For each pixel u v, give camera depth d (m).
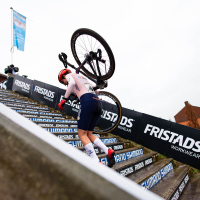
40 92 6.15
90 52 2.16
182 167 3.75
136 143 4.53
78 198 0.25
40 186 0.28
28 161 0.32
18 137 0.36
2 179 0.33
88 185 0.25
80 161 0.30
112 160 1.91
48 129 3.19
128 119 4.75
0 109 0.47
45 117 4.24
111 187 0.25
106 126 4.96
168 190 2.07
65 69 2.27
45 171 0.29
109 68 2.12
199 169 3.77
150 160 3.50
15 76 6.96
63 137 3.01
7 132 0.38
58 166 0.29
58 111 5.61
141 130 4.55
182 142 4.05
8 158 0.34
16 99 5.57
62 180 0.27
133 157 3.38
